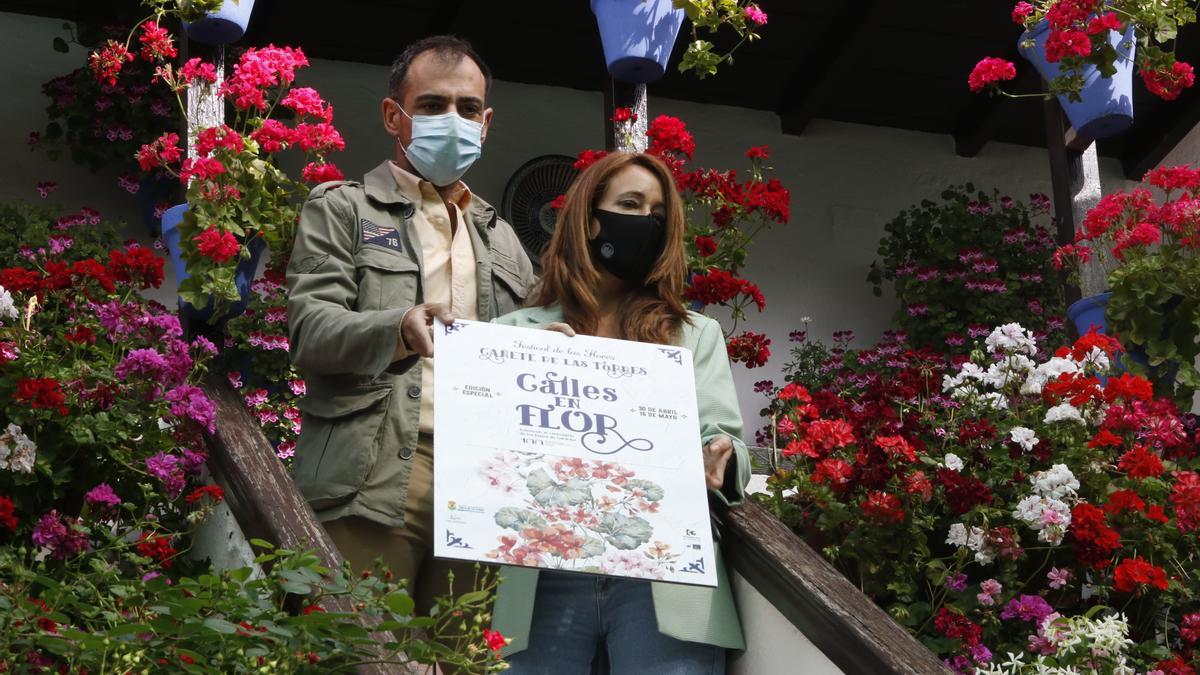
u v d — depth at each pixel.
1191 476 4.04
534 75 7.84
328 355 3.11
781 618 2.99
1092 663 3.46
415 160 3.62
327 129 4.40
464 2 7.20
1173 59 5.25
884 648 2.74
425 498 3.23
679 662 2.90
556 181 7.64
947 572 4.05
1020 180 8.62
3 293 4.09
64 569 3.62
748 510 3.20
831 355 7.79
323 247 3.42
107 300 4.62
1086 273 5.25
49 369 4.03
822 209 8.20
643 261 3.30
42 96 7.08
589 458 2.84
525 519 2.73
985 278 7.67
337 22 7.31
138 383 4.04
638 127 4.86
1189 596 4.05
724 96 8.25
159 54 4.58
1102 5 5.11
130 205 7.08
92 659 2.62
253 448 3.52
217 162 4.18
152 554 3.56
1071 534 4.18
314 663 2.56
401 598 2.52
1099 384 4.40
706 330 3.29
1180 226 4.85
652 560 2.75
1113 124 5.36
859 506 4.13
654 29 4.80
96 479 4.02
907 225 8.15
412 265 3.46
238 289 4.33
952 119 8.56
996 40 7.90
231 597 2.61
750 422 7.47
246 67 4.39
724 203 4.81
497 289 3.60
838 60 7.76
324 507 3.18
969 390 4.52
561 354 2.97
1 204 6.74
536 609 2.95
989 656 3.82
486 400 2.87
